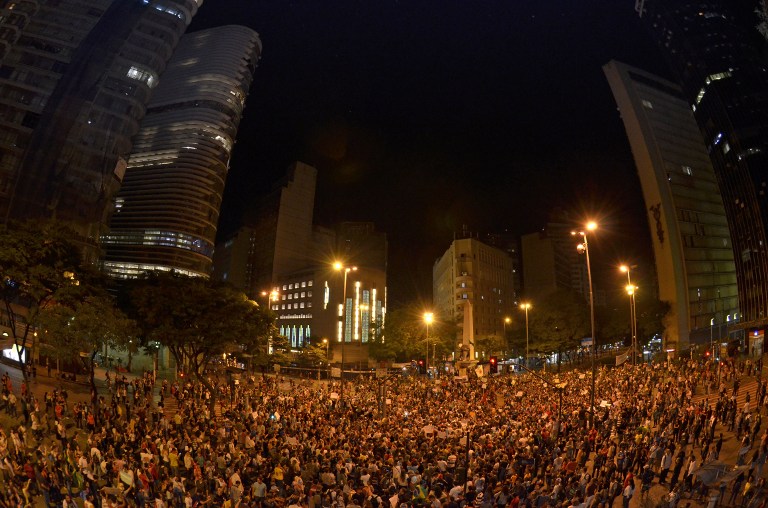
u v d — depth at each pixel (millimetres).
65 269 43781
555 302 106250
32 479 23812
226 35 166125
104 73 123000
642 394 41562
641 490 24078
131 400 47719
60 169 115062
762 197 118312
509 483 21969
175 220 144875
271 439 31031
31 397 33906
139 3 129750
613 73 156250
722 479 22469
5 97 115438
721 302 146875
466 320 86750
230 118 159875
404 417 40031
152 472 23906
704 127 139750
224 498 22672
